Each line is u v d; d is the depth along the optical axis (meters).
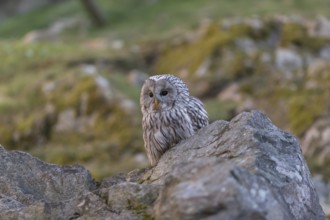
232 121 7.02
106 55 22.06
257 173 6.04
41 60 21.92
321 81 18.55
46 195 7.45
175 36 24.28
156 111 8.13
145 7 29.41
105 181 7.66
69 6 32.00
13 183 7.40
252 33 21.41
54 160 16.94
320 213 6.54
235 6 27.53
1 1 34.94
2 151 7.67
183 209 5.32
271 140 6.52
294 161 6.38
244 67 19.98
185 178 5.54
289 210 6.02
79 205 6.36
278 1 27.41
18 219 6.48
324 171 14.70
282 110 17.89
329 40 21.08
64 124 18.34
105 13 29.25
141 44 23.67
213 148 6.79
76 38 27.50
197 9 27.92
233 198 5.24
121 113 17.95
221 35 21.53
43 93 19.55
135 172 7.75
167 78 8.26
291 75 19.36
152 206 6.07
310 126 16.66
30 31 30.89
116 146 16.98
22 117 18.92
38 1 33.94
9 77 21.28
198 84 19.97
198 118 8.30
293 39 21.03
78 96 18.75
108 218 6.11
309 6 26.61
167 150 7.79
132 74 20.70
